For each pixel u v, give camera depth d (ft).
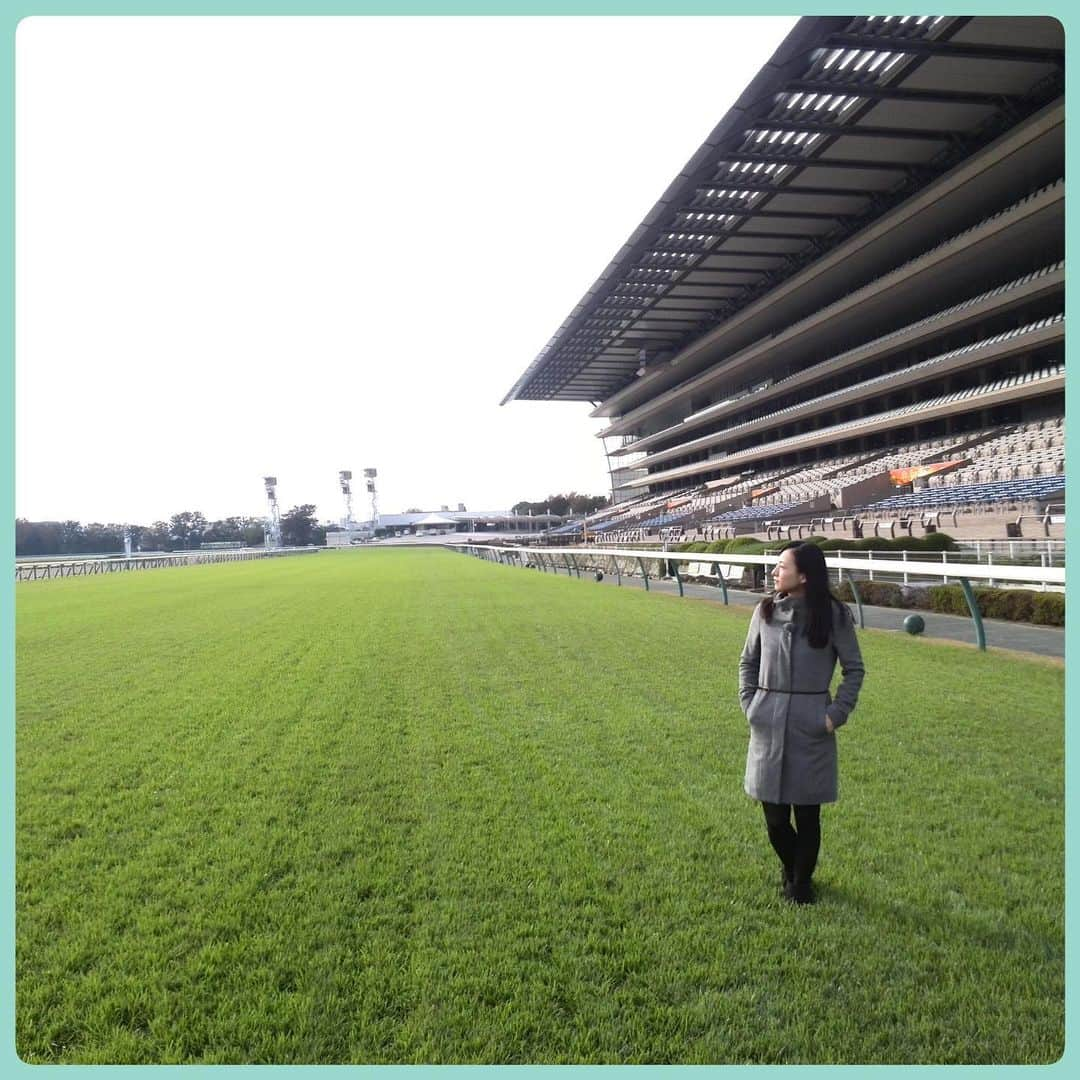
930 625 38.78
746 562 46.19
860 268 143.33
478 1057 8.04
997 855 12.52
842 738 19.01
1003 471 92.32
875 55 92.79
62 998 9.29
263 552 277.44
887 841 13.01
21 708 23.91
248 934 10.37
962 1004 8.83
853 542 69.62
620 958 9.67
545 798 15.21
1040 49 91.76
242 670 29.96
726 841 13.09
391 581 87.40
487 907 10.94
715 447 216.95
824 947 9.89
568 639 36.22
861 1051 8.11
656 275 169.48
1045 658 28.94
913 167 121.29
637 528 197.88
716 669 28.48
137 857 12.97
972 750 18.04
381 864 12.37
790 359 181.16
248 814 14.79
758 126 106.32
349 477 463.83
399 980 9.29
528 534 364.58
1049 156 101.40
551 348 229.66
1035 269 117.29
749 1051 8.12
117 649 36.11
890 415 130.31
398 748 18.92
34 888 11.94
